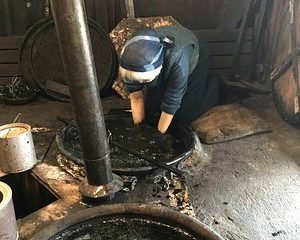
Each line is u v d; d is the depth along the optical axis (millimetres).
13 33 3396
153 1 3410
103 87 3375
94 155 1917
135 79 2080
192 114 2828
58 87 3365
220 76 3443
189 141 2518
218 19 3551
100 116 1838
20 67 3377
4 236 1598
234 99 3316
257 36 3492
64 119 2811
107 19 3428
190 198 2133
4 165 2193
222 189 2215
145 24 3232
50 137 2717
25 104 3279
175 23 3246
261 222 1973
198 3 3459
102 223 1799
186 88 2635
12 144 2137
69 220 1759
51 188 2150
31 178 2311
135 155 2338
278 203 2111
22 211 2410
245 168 2412
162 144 2564
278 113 3119
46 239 1688
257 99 3344
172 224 1770
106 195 1989
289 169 2412
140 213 1811
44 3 3268
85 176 2170
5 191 1655
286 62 2949
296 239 1870
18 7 3301
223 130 2730
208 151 2578
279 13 3193
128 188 2125
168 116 2406
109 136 2527
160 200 2055
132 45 2088
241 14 3541
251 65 3611
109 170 2008
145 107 2764
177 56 2268
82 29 1609
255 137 2764
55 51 3344
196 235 1705
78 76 1687
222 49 3611
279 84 3150
